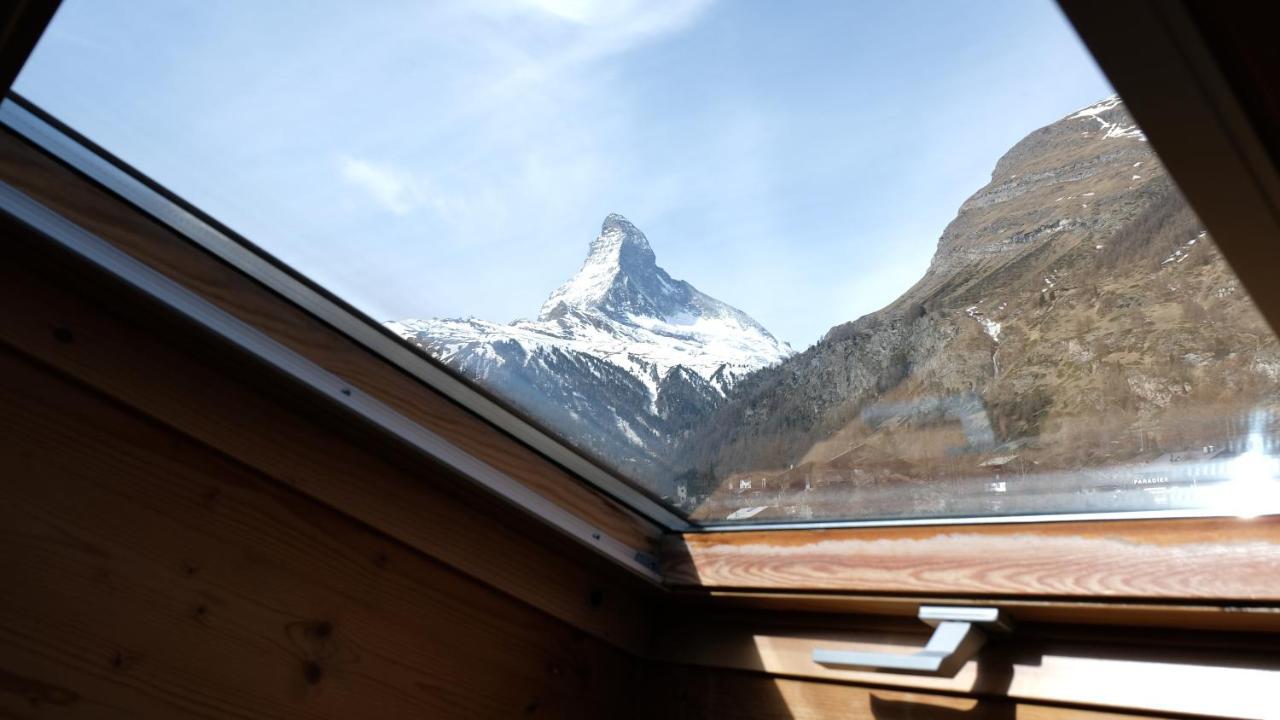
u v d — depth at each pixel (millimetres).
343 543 1583
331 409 1514
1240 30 749
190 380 1472
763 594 1657
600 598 1851
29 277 1373
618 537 1781
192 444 1480
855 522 1560
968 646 1406
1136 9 760
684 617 1857
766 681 1702
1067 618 1348
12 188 1280
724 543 1735
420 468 1619
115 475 1413
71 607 1351
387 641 1592
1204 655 1262
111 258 1341
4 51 1097
